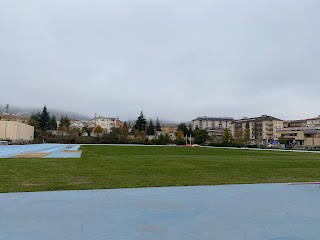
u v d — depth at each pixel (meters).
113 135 77.88
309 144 83.88
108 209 5.83
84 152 29.11
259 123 118.25
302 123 110.62
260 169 14.47
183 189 8.27
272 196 7.42
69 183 9.04
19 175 10.70
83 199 6.73
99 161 17.95
